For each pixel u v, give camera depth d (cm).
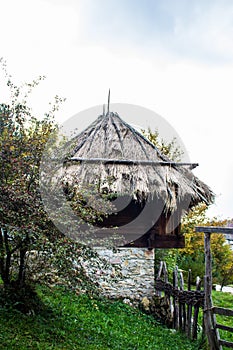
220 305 1205
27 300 570
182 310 807
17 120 559
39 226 501
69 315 644
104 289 912
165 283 895
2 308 526
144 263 940
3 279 576
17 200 488
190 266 1509
